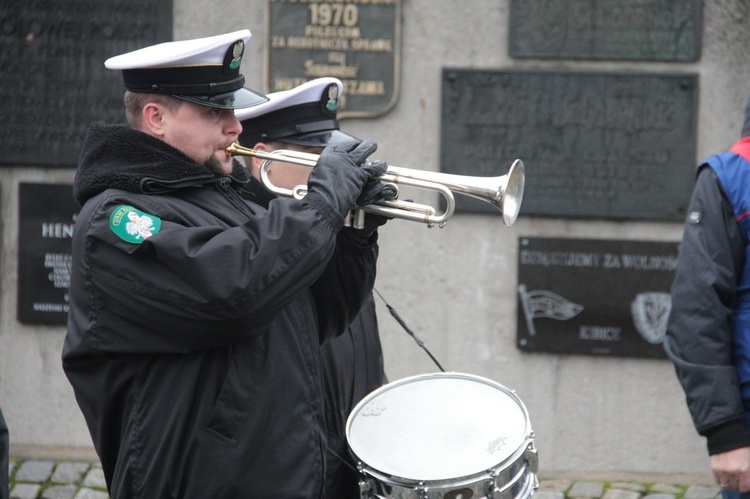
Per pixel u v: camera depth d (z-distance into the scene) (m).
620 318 14.66
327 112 10.50
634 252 14.56
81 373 7.58
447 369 15.08
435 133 14.73
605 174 14.41
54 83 14.93
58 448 15.62
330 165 7.57
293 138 10.31
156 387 7.29
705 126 14.33
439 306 15.02
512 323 14.91
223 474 7.22
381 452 8.11
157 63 7.50
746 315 9.59
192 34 14.87
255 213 8.05
